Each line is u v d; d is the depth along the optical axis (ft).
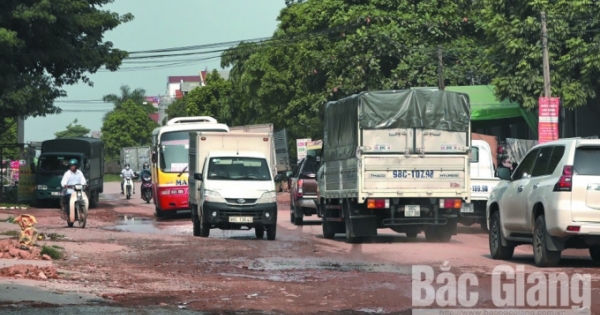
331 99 240.94
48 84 220.84
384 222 116.26
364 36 237.86
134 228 153.58
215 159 133.18
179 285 70.59
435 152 116.47
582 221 78.84
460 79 229.66
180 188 186.70
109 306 58.54
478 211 138.41
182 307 58.80
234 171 131.64
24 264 82.17
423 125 116.16
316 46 289.12
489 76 217.77
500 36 182.70
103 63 239.50
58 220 170.19
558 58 178.09
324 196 131.75
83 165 229.04
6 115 226.58
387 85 232.32
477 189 137.49
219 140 149.69
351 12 265.75
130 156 513.04
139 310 57.00
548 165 84.53
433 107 116.67
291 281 73.46
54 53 225.15
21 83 215.51
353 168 116.98
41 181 224.94
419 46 237.86
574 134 202.80
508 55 183.11
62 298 61.16
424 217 117.08
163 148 189.57
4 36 197.36
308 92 293.43
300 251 103.19
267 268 84.23
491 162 146.10
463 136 117.50
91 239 117.39
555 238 80.84
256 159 134.21
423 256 95.76
